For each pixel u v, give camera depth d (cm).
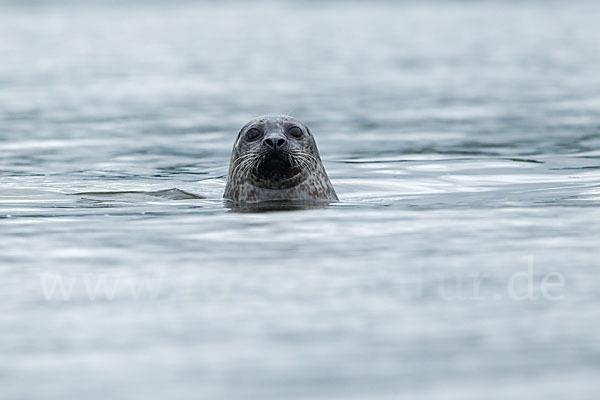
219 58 10219
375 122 5844
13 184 3694
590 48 10750
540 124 5581
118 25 14888
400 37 12544
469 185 3581
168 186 3675
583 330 1686
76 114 6288
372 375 1505
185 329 1733
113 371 1534
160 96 7281
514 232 2552
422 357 1577
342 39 12344
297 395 1432
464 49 10912
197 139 5225
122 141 5122
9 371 1540
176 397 1428
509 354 1583
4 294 1973
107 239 2536
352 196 3388
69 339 1686
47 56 10362
